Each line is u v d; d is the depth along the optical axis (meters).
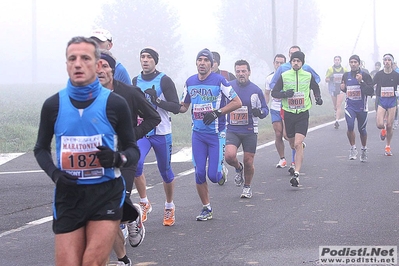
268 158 17.11
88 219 5.73
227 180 14.01
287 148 18.95
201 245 8.77
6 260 8.22
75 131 5.68
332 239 8.88
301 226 9.68
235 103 10.14
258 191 12.66
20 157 16.98
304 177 14.09
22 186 13.29
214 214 10.72
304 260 7.93
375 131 23.02
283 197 11.97
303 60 13.74
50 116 5.75
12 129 20.64
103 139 5.70
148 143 9.86
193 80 10.33
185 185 13.43
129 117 5.80
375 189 12.48
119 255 7.18
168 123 9.97
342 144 19.64
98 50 5.73
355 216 10.24
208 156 10.39
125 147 5.84
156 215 10.75
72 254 5.62
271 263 7.83
